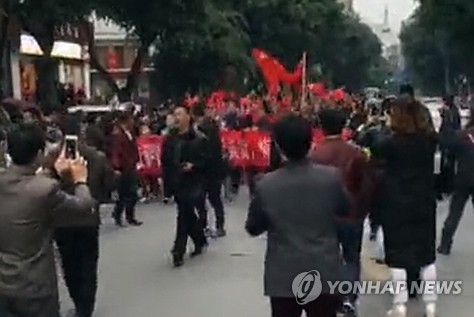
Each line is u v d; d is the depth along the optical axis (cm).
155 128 2347
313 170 595
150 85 5222
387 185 835
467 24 4994
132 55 7306
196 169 1218
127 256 1316
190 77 4922
